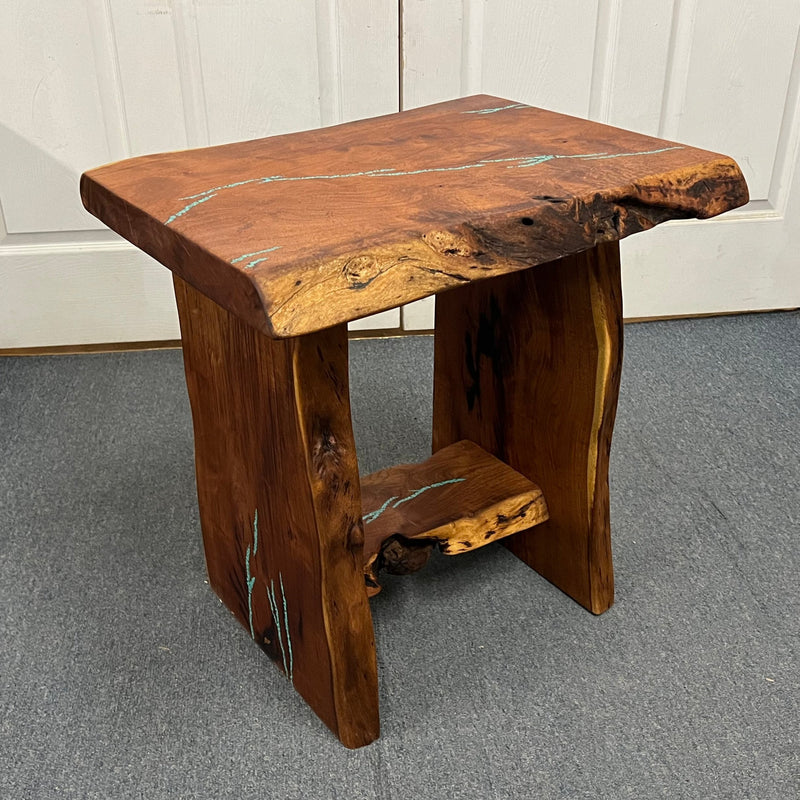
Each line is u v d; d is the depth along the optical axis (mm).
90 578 1269
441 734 1029
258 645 1152
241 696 1086
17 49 1593
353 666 983
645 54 1705
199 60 1639
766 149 1808
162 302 1841
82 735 1035
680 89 1747
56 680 1106
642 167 936
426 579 1264
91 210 998
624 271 1893
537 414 1182
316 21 1630
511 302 1162
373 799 957
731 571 1263
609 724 1037
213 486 1134
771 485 1435
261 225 810
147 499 1429
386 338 1913
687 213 933
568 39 1685
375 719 1021
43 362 1831
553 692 1081
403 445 1552
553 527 1214
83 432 1599
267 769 994
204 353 1043
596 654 1134
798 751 1000
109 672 1118
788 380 1725
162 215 851
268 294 702
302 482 908
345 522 924
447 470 1247
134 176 972
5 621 1193
